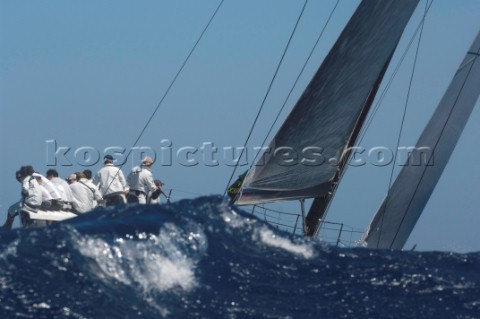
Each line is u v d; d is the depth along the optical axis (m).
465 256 56.22
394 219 100.62
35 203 84.25
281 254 52.91
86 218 51.78
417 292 50.09
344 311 47.25
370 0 83.06
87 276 45.44
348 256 54.00
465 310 48.38
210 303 45.91
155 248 48.78
